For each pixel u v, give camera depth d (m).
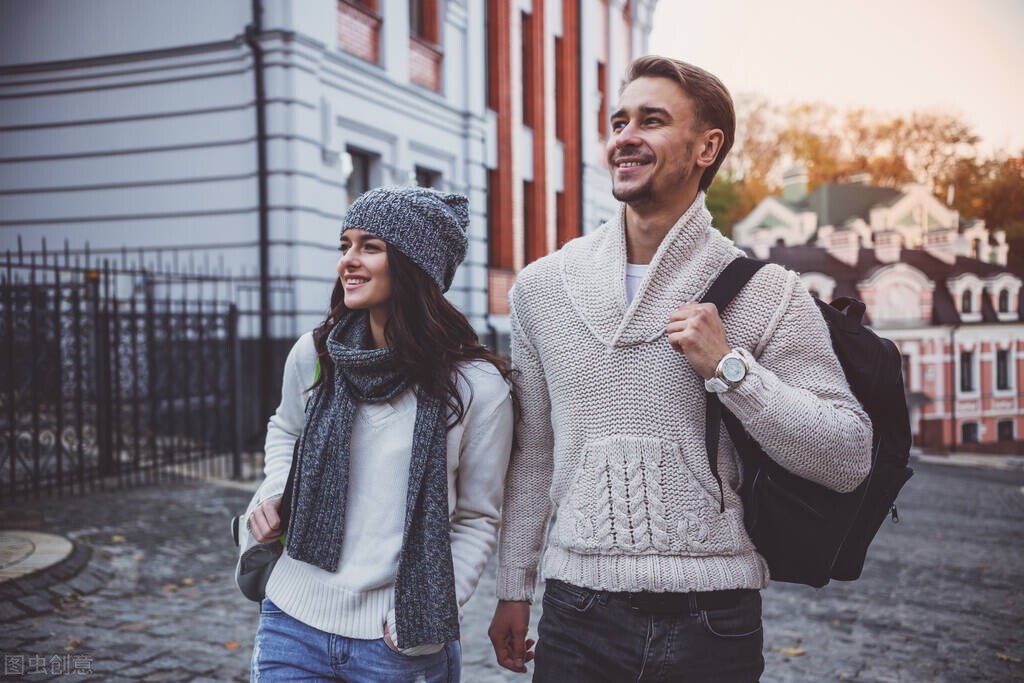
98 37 11.51
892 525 9.36
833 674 4.21
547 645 1.83
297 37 10.60
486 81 16.55
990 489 14.35
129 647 4.17
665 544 1.71
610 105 23.23
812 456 1.61
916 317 32.69
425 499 1.78
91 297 8.26
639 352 1.76
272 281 10.61
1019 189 33.50
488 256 16.73
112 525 6.62
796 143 41.47
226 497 7.97
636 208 1.83
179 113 11.22
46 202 11.89
